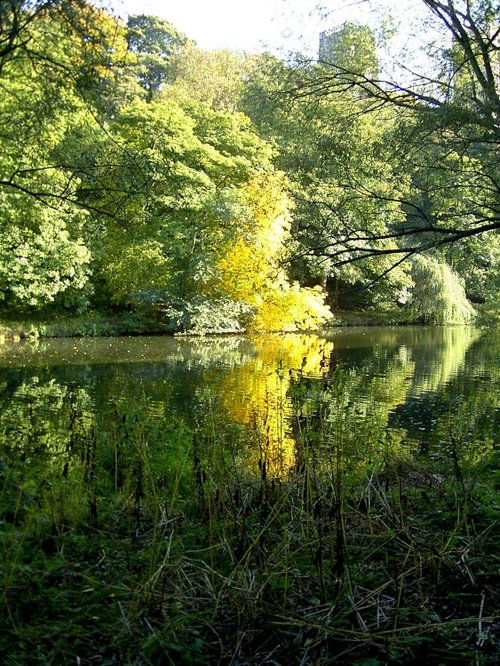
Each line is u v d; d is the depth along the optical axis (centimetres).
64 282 1920
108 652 234
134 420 454
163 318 2173
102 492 430
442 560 296
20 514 350
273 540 330
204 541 332
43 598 264
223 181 2245
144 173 536
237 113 2405
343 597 273
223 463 400
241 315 2203
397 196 607
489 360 1506
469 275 2636
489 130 504
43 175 541
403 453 594
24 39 432
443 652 237
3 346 1662
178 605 259
